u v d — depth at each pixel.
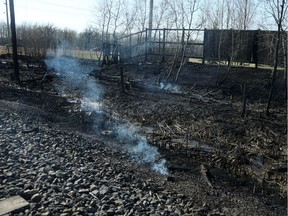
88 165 6.83
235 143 9.12
